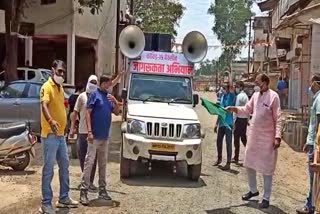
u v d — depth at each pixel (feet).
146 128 35.29
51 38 94.27
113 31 113.29
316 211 20.25
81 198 28.68
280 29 64.80
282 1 114.21
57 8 90.74
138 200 30.27
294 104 94.79
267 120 28.81
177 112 36.60
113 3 112.37
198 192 32.96
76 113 31.65
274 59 129.39
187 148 35.01
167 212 27.94
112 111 29.86
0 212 27.12
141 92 39.73
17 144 37.24
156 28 169.78
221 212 28.19
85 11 94.38
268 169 28.89
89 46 100.63
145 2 176.86
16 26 71.46
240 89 42.75
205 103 33.17
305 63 79.77
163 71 40.73
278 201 31.07
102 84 28.96
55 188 32.48
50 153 26.11
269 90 28.96
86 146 31.30
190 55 40.73
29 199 29.73
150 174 38.24
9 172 37.65
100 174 29.55
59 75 26.12
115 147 52.49
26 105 51.83
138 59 40.73
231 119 41.63
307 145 27.35
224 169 41.52
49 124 25.79
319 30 62.75
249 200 31.01
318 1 50.62
